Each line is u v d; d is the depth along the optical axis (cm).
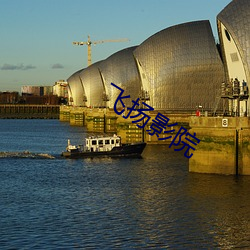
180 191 5250
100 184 5784
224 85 6600
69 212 4462
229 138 5912
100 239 3722
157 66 11300
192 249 3512
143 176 6259
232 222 4106
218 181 5653
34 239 3728
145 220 4184
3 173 6650
